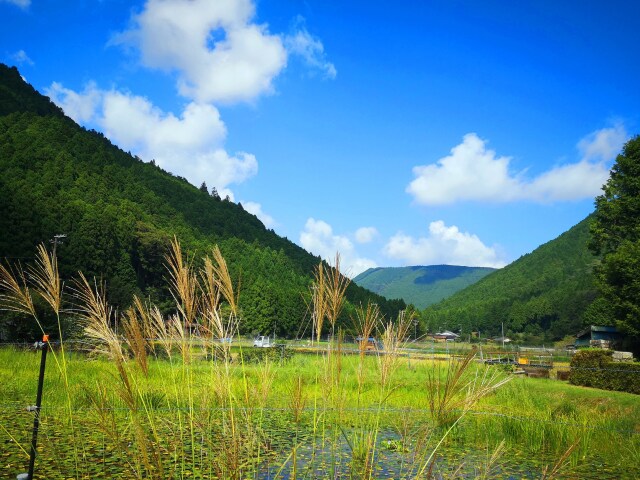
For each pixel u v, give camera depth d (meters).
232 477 3.12
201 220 150.88
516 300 175.62
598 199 37.44
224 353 3.23
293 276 129.75
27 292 3.42
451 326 177.25
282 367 12.16
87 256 58.06
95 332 3.08
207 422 3.47
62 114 160.75
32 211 56.62
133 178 142.25
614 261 32.44
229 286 3.20
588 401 13.06
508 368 16.98
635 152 35.75
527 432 8.38
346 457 5.92
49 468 5.45
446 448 6.92
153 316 3.23
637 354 32.56
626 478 6.35
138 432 3.12
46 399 9.09
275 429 7.22
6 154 101.12
